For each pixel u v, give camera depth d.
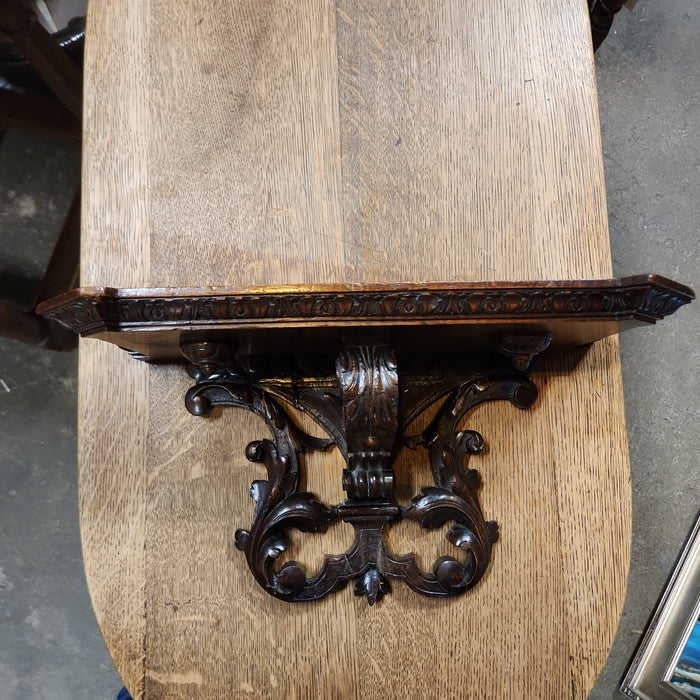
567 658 0.76
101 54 0.80
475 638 0.77
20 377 1.39
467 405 0.77
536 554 0.77
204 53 0.80
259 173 0.78
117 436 0.77
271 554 0.74
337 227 0.78
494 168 0.80
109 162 0.78
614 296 0.59
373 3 0.82
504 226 0.79
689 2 1.30
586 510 0.78
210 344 0.65
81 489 0.76
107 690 1.33
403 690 0.76
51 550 1.36
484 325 0.61
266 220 0.78
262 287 0.56
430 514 0.75
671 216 1.26
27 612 1.35
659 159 1.27
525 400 0.78
